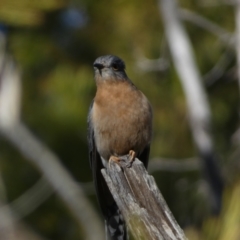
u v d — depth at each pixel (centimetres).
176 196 1448
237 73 1455
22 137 1590
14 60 1530
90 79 1492
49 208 1645
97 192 1061
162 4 1413
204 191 1390
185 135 1450
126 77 1043
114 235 1018
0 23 1387
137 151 1051
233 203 608
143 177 782
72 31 1445
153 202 740
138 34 1428
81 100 1517
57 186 1596
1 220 1628
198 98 1377
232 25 1509
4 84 1570
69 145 1583
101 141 1045
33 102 1577
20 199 1628
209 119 1369
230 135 1523
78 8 1401
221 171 1344
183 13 1445
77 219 1631
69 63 1501
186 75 1389
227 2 1440
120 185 788
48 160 1596
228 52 1488
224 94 1534
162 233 690
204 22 1452
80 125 1531
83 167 1609
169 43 1408
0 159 1650
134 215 712
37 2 1327
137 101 1027
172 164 1427
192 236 645
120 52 1436
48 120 1549
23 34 1457
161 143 1466
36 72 1542
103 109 1027
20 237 1639
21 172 1648
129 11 1415
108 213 1032
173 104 1437
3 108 1582
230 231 601
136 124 1023
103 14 1415
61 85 1503
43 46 1480
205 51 1526
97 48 1461
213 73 1487
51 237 1655
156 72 1445
